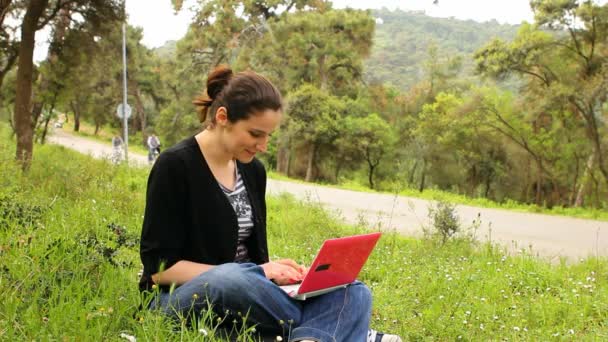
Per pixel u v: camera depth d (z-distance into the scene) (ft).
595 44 112.37
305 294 10.11
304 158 172.76
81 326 9.50
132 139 251.60
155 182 10.64
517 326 16.11
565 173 140.15
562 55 114.83
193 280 10.33
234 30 175.32
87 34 58.90
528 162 140.97
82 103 228.02
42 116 102.01
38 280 11.30
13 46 59.82
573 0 108.58
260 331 10.41
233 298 10.08
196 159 10.84
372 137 158.30
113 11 54.90
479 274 22.50
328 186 98.07
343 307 10.34
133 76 226.38
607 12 106.11
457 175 166.09
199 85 189.78
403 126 188.34
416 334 14.61
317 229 32.12
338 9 175.22
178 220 10.72
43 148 85.81
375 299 17.13
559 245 41.11
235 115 10.55
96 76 72.43
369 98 187.32
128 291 11.69
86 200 25.89
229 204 11.02
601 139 119.85
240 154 10.89
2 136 95.40
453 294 18.58
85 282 11.30
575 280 22.68
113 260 13.29
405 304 17.12
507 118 130.62
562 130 124.67
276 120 10.66
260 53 170.81
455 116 136.15
